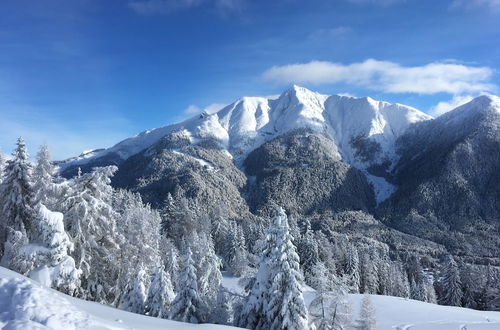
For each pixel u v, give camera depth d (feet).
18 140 82.02
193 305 98.68
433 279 338.13
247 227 361.30
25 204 80.59
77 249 76.07
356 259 255.50
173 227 287.28
